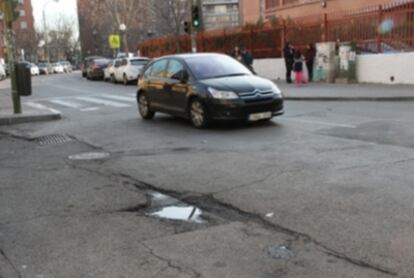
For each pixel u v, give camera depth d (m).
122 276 4.42
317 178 7.15
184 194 6.78
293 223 5.48
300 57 23.31
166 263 4.63
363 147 9.10
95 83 35.19
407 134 10.16
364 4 30.59
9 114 15.56
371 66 22.09
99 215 6.07
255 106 11.73
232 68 12.87
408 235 5.01
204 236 5.23
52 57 116.56
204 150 9.55
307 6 36.09
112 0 60.06
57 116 15.55
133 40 65.69
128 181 7.59
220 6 93.31
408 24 20.81
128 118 15.00
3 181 7.93
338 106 15.79
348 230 5.20
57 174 8.26
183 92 12.60
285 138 10.38
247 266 4.50
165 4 54.53
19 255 4.97
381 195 6.25
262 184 7.01
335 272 4.32
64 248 5.09
